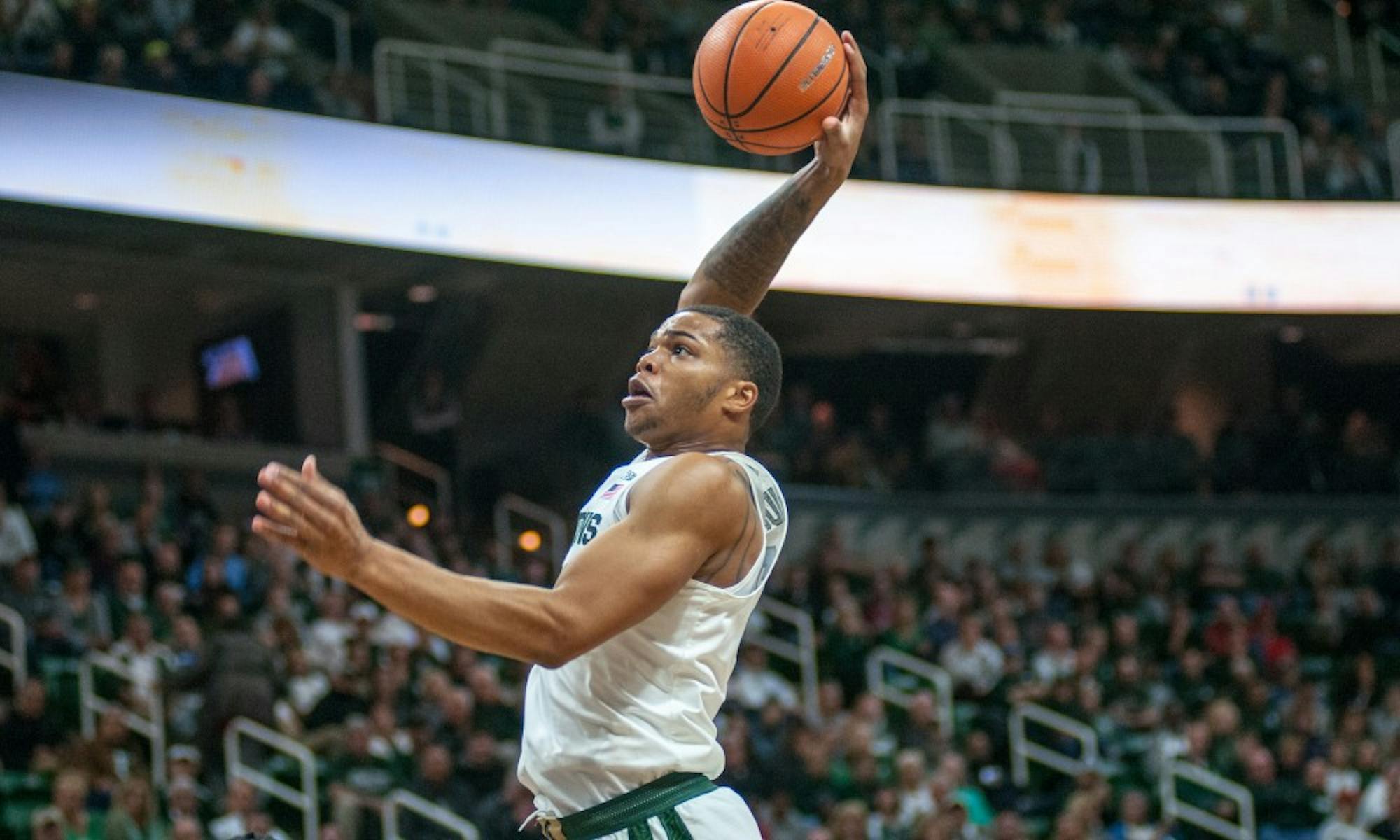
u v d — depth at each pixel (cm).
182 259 2069
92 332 2350
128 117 1772
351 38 2195
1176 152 2539
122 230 1764
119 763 1358
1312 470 2516
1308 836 1634
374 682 1470
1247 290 2322
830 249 2177
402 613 348
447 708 1441
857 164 2223
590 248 2033
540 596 361
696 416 411
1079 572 2159
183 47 1894
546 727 400
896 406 2689
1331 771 1694
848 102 489
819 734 1522
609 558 372
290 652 1499
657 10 2511
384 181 1922
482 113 2181
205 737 1326
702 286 483
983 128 2473
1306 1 2886
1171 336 2652
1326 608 2128
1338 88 2700
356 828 1303
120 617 1561
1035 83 2652
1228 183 2472
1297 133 2581
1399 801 1556
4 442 1781
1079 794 1516
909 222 2227
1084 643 1872
